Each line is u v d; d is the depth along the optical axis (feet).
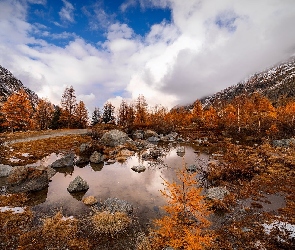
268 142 153.48
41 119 241.14
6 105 176.14
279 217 58.85
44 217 59.11
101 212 59.72
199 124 255.29
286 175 90.63
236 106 286.05
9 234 50.24
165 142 180.55
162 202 68.74
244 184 82.69
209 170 97.86
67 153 128.06
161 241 42.19
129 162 117.29
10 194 72.18
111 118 321.32
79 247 46.68
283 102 452.35
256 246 46.50
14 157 112.16
